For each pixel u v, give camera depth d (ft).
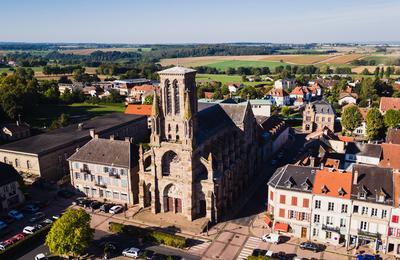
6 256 271.28
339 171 298.97
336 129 631.97
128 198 353.51
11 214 329.72
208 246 283.18
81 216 264.31
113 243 287.89
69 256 271.49
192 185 309.83
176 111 311.68
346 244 278.67
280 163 467.93
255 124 425.28
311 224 288.51
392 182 273.54
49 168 409.08
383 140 531.50
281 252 269.44
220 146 342.23
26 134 558.97
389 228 264.93
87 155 369.71
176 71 300.61
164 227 309.42
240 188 377.30
